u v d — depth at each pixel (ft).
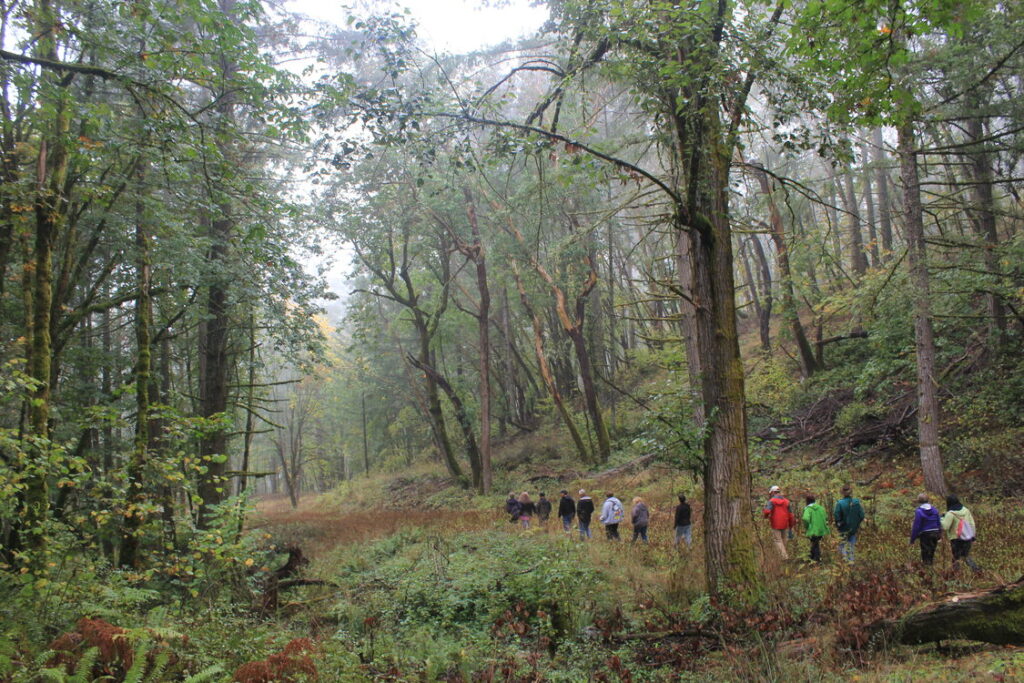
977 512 39.88
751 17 27.07
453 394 101.55
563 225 76.84
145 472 33.09
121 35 25.88
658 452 31.07
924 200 74.49
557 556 35.94
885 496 47.03
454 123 29.14
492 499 84.69
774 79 27.20
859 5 19.08
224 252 47.98
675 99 29.73
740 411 30.14
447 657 24.64
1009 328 56.24
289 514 125.90
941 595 21.26
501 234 81.10
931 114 44.83
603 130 66.64
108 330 60.75
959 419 53.52
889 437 57.88
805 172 82.33
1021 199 50.47
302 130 28.63
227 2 54.95
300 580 44.39
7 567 23.15
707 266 31.19
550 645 26.23
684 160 29.66
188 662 17.94
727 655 22.08
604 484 75.05
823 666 19.12
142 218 37.50
